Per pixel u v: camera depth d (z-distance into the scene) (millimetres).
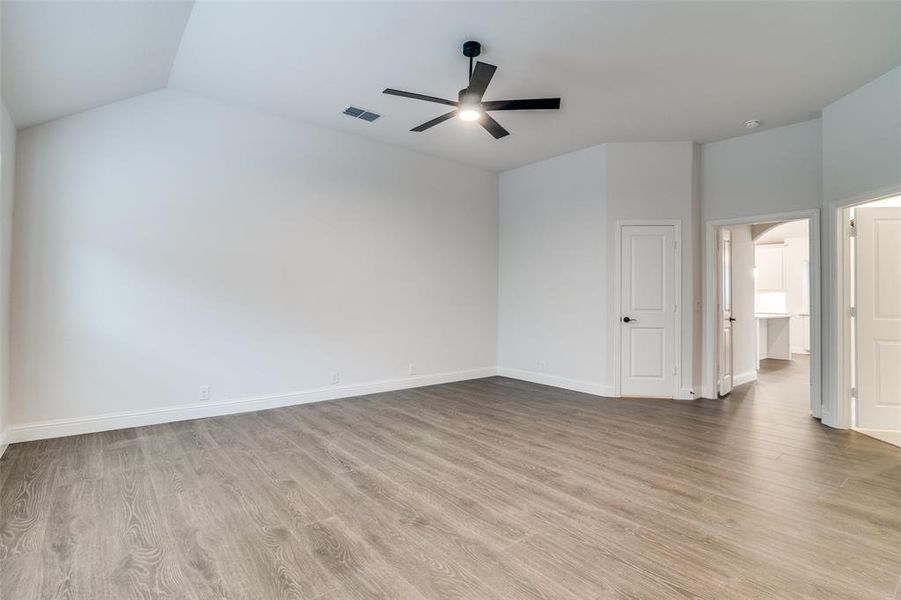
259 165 4441
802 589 1779
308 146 4742
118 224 3752
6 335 3236
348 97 4113
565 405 4738
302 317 4715
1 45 2406
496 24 2934
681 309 5020
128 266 3797
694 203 5031
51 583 1807
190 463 3053
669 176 5047
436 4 2729
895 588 1783
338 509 2432
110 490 2631
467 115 3324
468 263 6168
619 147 5148
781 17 2801
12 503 2463
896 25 2857
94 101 3553
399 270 5465
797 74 3516
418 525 2268
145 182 3867
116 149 3740
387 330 5363
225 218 4258
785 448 3414
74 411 3580
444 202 5898
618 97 3963
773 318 8305
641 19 2852
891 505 2490
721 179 5000
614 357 5160
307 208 4742
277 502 2508
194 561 1958
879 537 2164
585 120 4480
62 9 2379
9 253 3266
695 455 3264
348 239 5039
